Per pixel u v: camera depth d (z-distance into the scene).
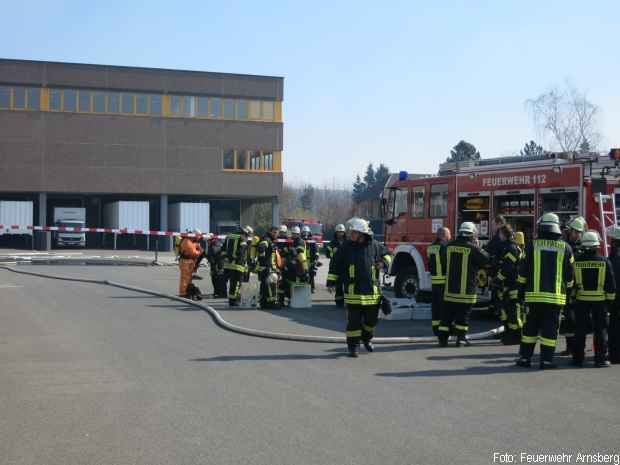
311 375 8.66
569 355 10.58
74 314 14.60
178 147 50.94
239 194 52.12
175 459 5.45
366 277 10.09
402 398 7.47
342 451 5.64
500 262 11.53
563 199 13.51
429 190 16.67
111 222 50.25
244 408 7.00
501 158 15.36
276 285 16.17
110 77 49.53
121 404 7.16
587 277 9.55
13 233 47.53
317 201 154.38
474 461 5.41
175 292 19.50
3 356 9.82
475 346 11.22
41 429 6.26
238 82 51.91
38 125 48.50
